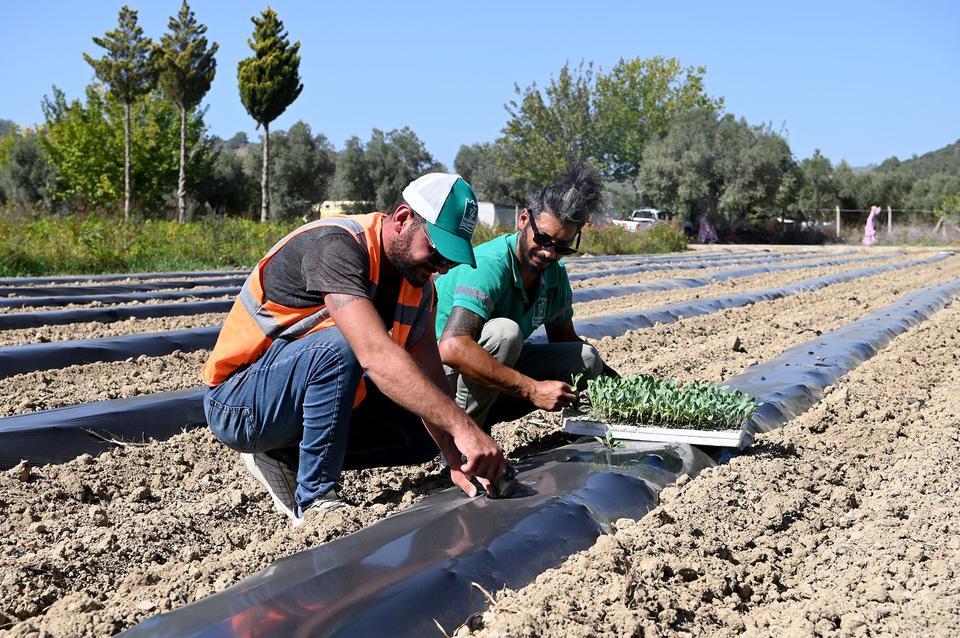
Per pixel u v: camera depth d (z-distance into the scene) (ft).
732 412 13.26
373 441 11.84
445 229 9.79
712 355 24.17
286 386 10.48
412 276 10.30
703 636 8.63
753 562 10.28
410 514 10.52
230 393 10.84
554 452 13.32
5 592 9.53
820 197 135.64
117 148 112.27
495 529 9.77
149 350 22.67
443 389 11.31
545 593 8.54
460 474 11.09
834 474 13.14
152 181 115.55
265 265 10.61
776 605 9.41
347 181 146.92
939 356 23.57
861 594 9.49
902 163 396.57
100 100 114.52
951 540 10.59
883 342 26.12
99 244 48.01
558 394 12.26
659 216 127.13
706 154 120.98
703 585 9.39
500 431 15.84
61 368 20.74
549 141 157.07
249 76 89.30
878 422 16.39
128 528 11.44
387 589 8.27
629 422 13.56
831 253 87.56
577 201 12.30
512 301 13.17
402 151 152.46
